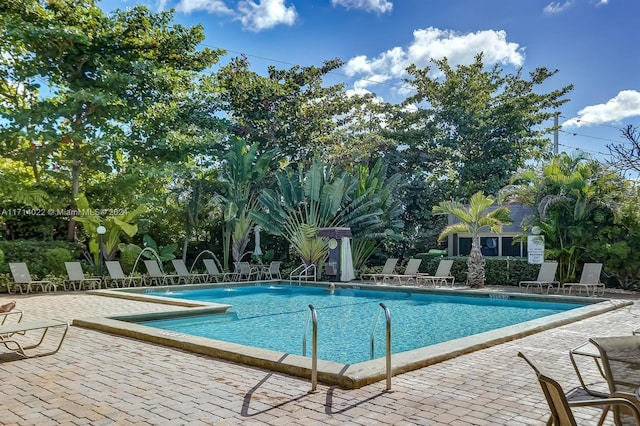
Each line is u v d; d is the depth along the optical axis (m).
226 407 4.32
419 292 15.91
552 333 8.00
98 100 17.91
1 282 15.06
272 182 23.89
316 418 4.05
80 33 17.75
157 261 19.38
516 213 20.59
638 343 3.50
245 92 24.98
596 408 4.29
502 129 27.06
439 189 26.81
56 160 19.20
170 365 5.84
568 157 16.45
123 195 20.48
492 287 16.73
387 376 4.89
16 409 4.27
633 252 14.76
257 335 9.21
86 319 8.77
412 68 27.92
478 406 4.34
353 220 20.55
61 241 18.12
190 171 20.20
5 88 18.72
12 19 17.09
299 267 19.94
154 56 20.91
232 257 22.31
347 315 11.83
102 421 3.98
